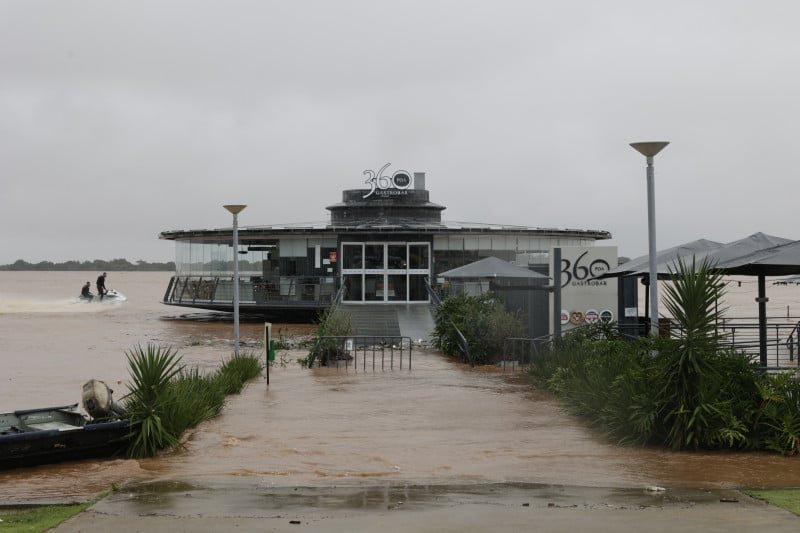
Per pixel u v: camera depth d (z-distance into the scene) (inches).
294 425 611.8
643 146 612.4
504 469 463.2
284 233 1882.4
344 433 579.5
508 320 1022.4
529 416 641.0
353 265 1865.2
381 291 1860.2
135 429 532.4
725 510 349.7
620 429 533.6
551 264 980.6
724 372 516.1
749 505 359.3
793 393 509.7
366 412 666.8
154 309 2790.4
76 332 1760.6
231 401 730.2
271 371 966.4
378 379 879.7
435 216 2059.5
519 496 385.1
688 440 494.0
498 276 1015.0
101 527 329.4
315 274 1889.8
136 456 520.1
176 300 2042.3
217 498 383.6
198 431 591.5
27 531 325.4
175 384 655.1
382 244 1866.4
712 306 534.9
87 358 1241.4
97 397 546.3
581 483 421.1
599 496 383.6
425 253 1875.0
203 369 1058.1
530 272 1040.2
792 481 422.3
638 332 893.8
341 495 389.7
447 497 383.6
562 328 935.0
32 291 5265.8
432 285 1846.7
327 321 1092.5
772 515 339.3
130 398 578.2
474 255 1888.5
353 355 1130.0
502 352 1011.3
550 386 757.3
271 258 1918.1
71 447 510.3
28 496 419.8
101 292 3154.5
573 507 358.6
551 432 575.5
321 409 684.1
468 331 1035.9
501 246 1900.8
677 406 510.0
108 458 525.3
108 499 382.6
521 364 946.7
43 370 1085.8
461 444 537.6
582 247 934.4
